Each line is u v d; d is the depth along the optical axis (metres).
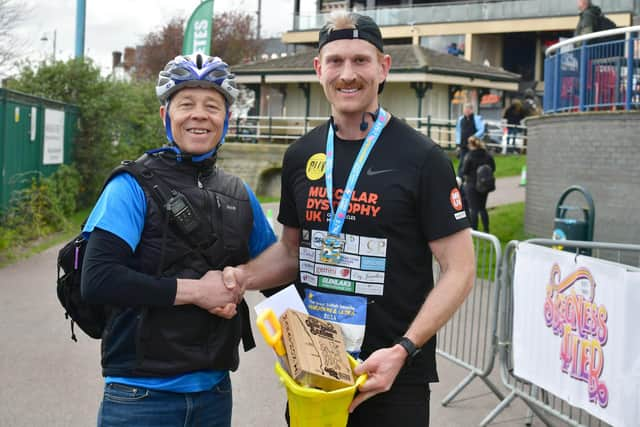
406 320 2.93
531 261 4.82
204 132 2.89
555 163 11.73
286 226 3.21
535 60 40.25
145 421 2.76
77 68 16.20
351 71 2.89
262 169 24.56
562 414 4.64
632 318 3.94
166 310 2.76
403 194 2.86
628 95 10.45
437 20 39.72
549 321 4.64
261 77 31.27
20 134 12.63
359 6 42.78
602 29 12.30
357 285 2.91
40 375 5.81
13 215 12.09
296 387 2.61
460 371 6.22
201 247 2.83
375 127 2.94
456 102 29.73
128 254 2.73
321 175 3.00
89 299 2.69
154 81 21.00
